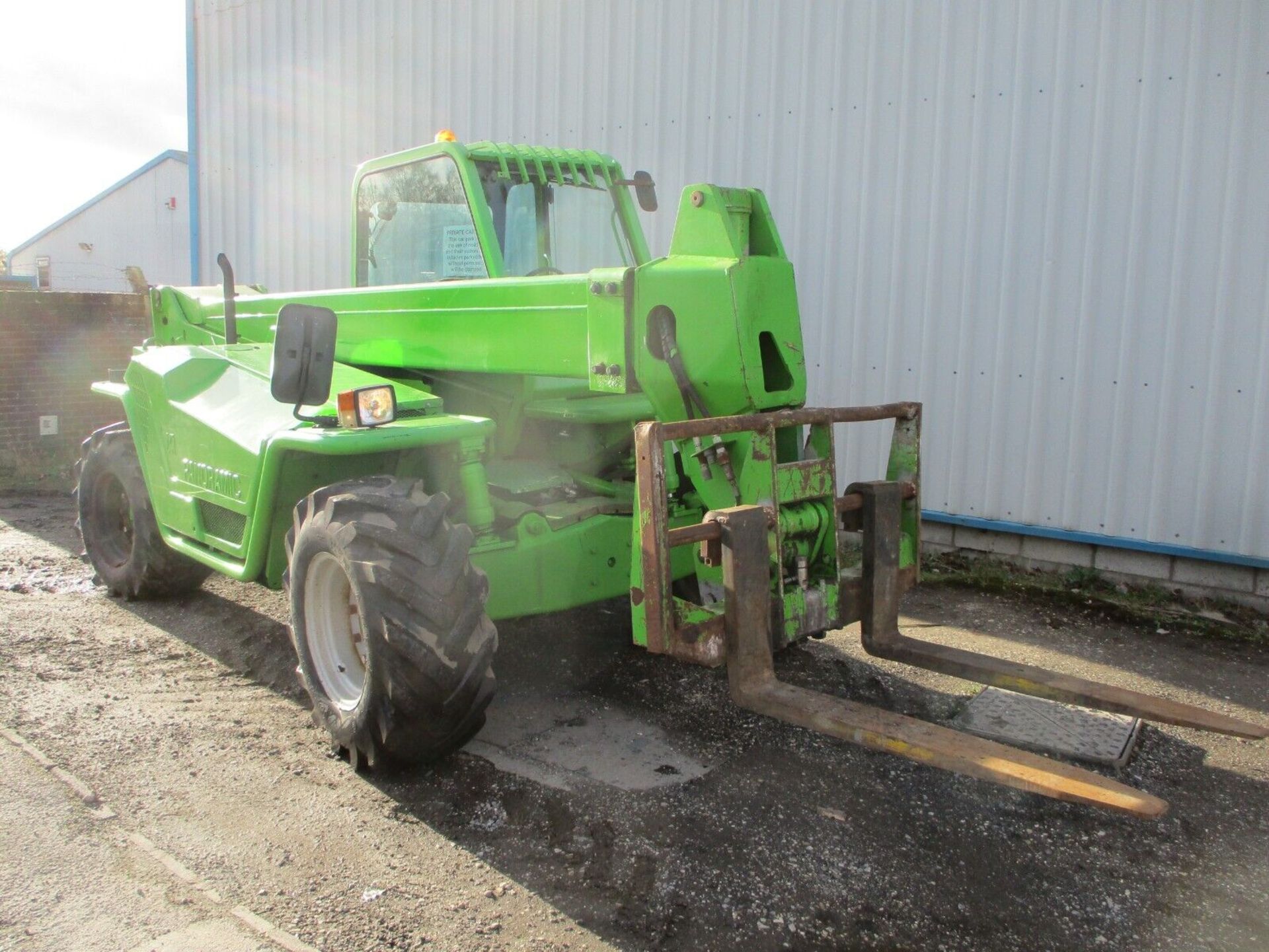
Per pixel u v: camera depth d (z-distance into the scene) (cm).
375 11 793
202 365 428
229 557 390
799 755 340
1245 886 271
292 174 873
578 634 451
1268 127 471
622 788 314
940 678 414
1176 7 486
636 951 237
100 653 420
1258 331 484
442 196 391
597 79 679
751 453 303
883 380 593
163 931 237
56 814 287
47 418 823
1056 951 242
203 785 309
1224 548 503
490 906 252
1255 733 291
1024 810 307
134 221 2739
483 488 340
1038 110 528
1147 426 516
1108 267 518
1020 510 557
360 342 411
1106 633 482
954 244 560
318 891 256
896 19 562
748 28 612
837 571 326
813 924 249
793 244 614
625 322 315
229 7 896
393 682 290
